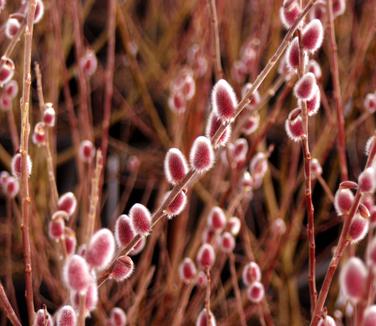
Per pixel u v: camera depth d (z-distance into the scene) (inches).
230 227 27.9
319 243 45.6
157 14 59.4
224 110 19.8
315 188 44.9
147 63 55.3
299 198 40.3
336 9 27.0
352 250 25.4
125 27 44.4
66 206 22.9
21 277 40.9
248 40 46.0
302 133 21.5
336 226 45.5
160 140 50.0
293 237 38.9
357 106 43.8
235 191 29.1
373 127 45.8
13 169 22.4
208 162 19.5
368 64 43.1
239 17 50.4
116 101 54.9
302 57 20.9
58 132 49.4
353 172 45.9
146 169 48.6
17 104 47.6
